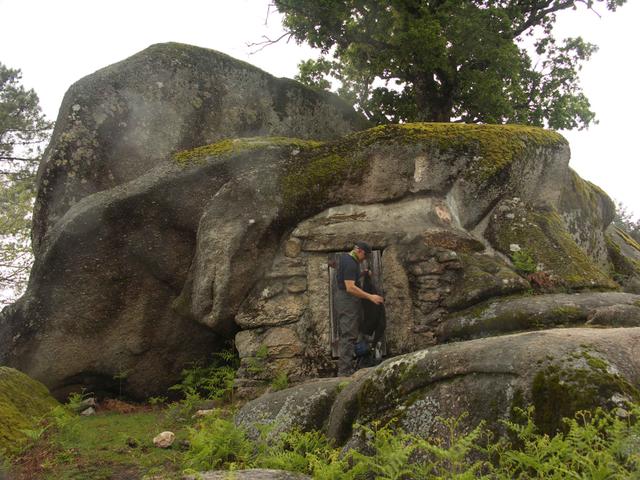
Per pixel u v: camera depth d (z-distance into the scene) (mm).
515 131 8609
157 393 8789
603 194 11703
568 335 4215
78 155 9750
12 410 6289
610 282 7473
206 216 8336
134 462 5355
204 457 4867
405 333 7691
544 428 3672
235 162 8680
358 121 12352
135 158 10008
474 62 14953
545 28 16594
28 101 25562
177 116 10375
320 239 8156
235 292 8078
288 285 8102
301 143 8883
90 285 8578
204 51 10891
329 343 7828
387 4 14391
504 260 7844
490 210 8227
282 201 8297
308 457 4438
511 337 4434
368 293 7445
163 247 8719
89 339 8531
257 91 11219
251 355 7875
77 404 7664
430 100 15508
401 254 7980
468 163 8195
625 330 4434
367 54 15734
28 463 5305
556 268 7465
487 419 3924
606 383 3684
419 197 8250
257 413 5715
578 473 3279
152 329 8734
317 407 5418
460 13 14211
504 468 3518
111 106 10023
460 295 7426
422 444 3645
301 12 15156
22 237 17953
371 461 3959
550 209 8609
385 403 4543
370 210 8258
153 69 10391
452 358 4371
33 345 8430
